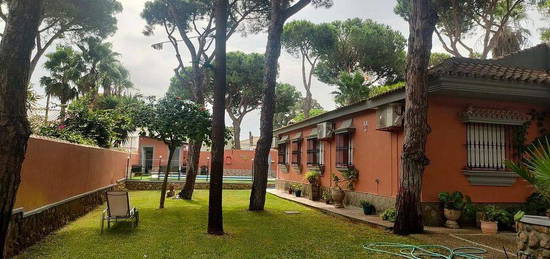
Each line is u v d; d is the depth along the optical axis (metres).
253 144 41.34
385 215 8.59
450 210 7.77
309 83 26.59
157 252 5.71
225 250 5.87
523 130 8.61
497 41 15.93
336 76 25.00
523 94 8.00
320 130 13.01
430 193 8.05
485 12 17.09
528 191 8.62
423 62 7.05
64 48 25.84
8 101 3.68
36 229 6.41
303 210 11.14
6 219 3.67
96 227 7.84
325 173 13.30
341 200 11.08
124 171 18.33
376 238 6.83
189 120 10.84
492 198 8.44
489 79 7.65
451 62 8.45
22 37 3.80
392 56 22.81
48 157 6.95
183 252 5.73
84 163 9.72
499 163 8.49
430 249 5.93
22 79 3.80
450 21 17.98
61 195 7.79
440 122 8.25
